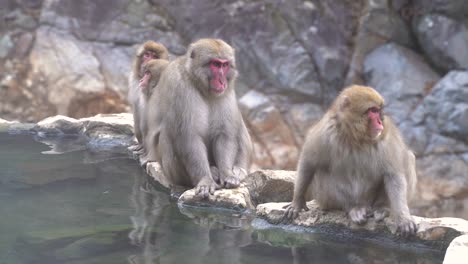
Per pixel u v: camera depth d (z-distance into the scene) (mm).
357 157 11812
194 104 14250
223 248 11203
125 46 30656
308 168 12180
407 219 11469
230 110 14758
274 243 11625
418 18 31031
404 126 29078
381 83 30281
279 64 30500
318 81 30609
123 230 11906
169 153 14609
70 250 10711
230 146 14773
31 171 15859
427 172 28344
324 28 31109
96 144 19297
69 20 30625
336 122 11766
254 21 30844
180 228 12266
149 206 13625
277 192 14938
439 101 28875
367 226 11992
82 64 29969
